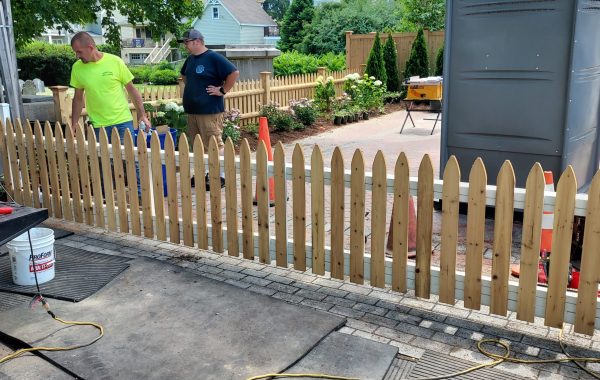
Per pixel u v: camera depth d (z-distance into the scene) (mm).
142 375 3062
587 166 5766
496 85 5348
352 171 3959
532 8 5000
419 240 3812
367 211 5957
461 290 3770
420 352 3301
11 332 3533
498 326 3590
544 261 4062
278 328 3537
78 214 5727
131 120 6383
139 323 3645
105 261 4664
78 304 3922
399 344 3400
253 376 3039
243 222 4594
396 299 3992
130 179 5207
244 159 4441
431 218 3725
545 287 3625
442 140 5781
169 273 4426
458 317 3717
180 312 3783
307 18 33344
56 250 4938
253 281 4336
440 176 5852
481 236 3574
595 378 3006
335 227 4129
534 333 3494
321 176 4102
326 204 6453
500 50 5246
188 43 6828
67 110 7855
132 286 4203
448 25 5488
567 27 4891
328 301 3980
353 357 3223
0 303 3965
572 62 4922
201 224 4848
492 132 5473
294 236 4371
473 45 5387
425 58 16609
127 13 11031
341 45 29125
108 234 5457
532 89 5172
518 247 4918
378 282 4059
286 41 34031
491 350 3307
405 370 3117
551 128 5152
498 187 3449
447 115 5703
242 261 4738
